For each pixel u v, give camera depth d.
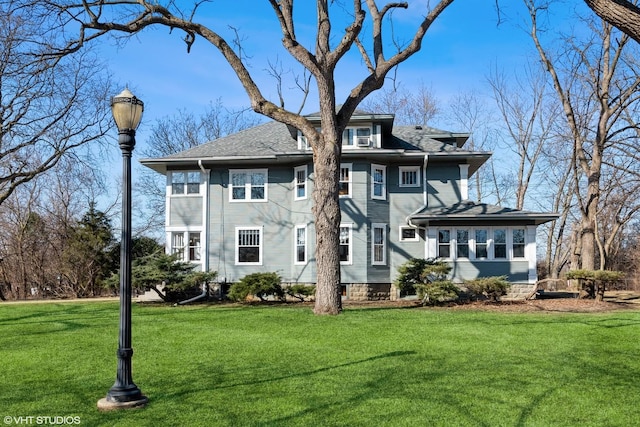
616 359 9.10
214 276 21.72
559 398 6.79
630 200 26.89
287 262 23.75
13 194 32.78
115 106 6.88
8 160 24.38
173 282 20.89
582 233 22.20
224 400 6.78
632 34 5.18
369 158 23.31
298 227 23.58
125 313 6.79
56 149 24.03
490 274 22.03
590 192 22.14
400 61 15.52
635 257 34.59
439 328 12.46
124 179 6.88
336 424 5.84
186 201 24.52
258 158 23.22
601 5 5.23
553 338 11.18
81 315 15.78
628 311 16.45
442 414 6.16
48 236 32.78
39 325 13.81
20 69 16.61
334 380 7.73
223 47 15.20
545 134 38.09
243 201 24.23
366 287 22.77
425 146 24.39
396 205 23.88
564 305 18.30
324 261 15.29
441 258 21.55
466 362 8.87
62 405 6.64
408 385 7.40
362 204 23.05
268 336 11.62
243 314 15.56
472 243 22.22
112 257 29.84
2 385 7.66
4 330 13.04
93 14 14.91
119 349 6.75
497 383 7.50
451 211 22.25
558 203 39.12
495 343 10.60
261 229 24.03
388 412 6.24
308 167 23.33
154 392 7.20
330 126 15.43
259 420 5.99
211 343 10.84
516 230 22.22
